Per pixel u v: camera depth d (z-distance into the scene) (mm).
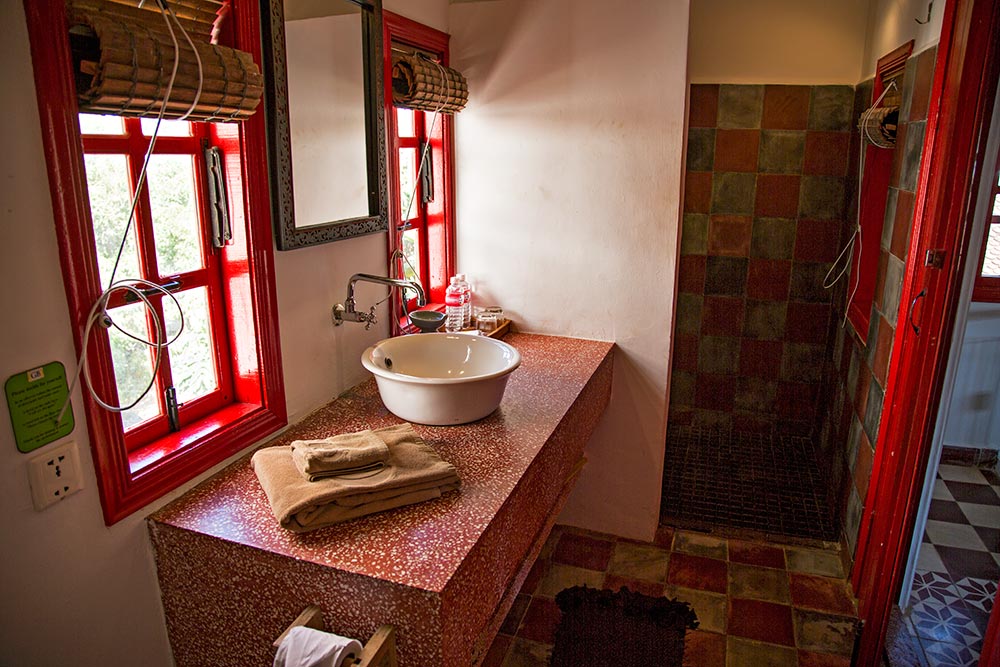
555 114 2477
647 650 2156
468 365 2047
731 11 3275
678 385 3801
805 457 3514
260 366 1658
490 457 1634
